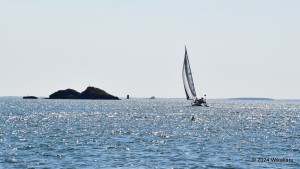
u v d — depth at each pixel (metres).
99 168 143.88
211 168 145.12
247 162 156.12
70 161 156.38
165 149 187.25
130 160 158.88
